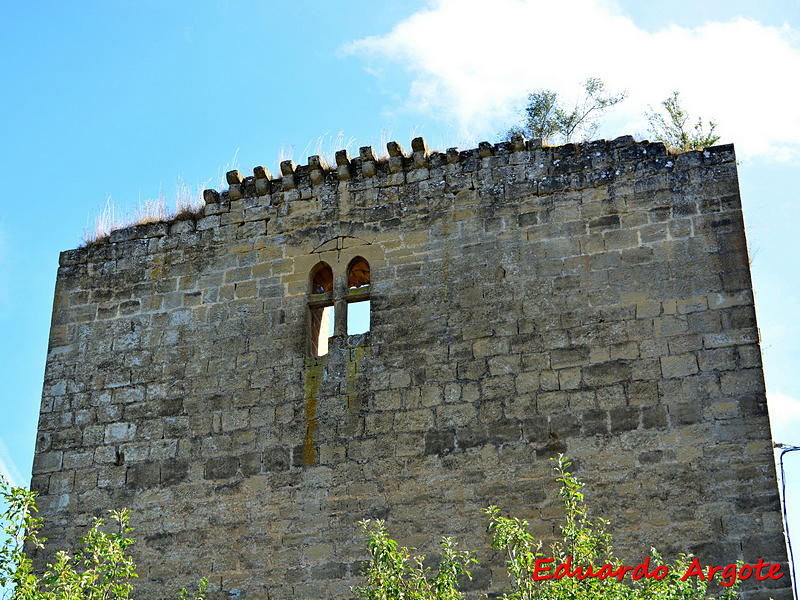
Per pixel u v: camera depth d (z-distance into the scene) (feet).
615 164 63.36
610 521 55.06
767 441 54.60
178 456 63.41
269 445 62.03
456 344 61.52
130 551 61.36
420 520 57.82
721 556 53.01
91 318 69.36
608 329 59.31
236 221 69.36
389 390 61.46
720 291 58.54
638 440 56.34
